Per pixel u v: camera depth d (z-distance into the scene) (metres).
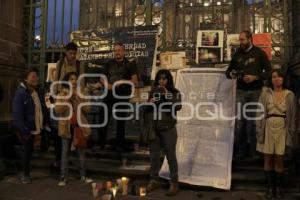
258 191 5.88
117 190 5.77
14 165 7.26
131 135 7.89
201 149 6.25
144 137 5.76
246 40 6.22
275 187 5.57
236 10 7.68
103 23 8.34
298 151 5.96
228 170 5.98
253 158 6.48
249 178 5.95
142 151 7.20
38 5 8.77
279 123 5.38
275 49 7.58
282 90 5.50
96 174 6.60
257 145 5.64
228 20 7.64
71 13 8.41
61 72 6.52
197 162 6.18
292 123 5.38
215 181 5.93
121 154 7.03
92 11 8.44
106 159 7.09
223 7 7.68
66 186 6.10
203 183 5.95
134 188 5.74
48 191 5.85
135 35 7.80
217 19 7.67
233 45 7.38
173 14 7.90
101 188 5.91
